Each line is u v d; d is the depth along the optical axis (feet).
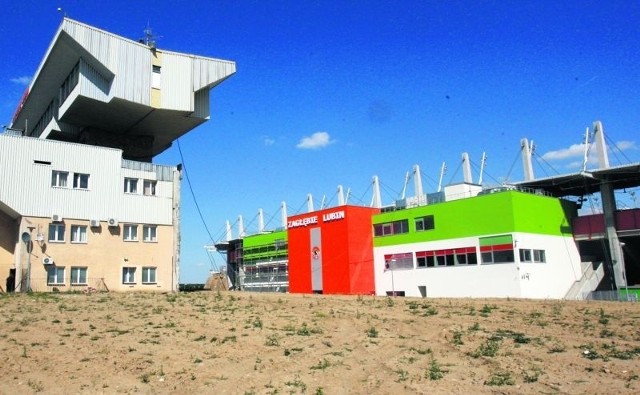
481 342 50.78
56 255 123.65
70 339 52.65
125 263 134.62
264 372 40.42
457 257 138.62
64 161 128.57
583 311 75.46
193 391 35.76
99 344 50.34
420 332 57.67
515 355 44.55
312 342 51.98
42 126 183.11
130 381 38.01
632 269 160.86
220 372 40.50
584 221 149.18
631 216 139.54
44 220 123.03
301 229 175.32
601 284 150.00
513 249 126.82
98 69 140.26
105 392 35.40
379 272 159.12
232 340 52.80
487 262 131.64
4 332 55.83
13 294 103.04
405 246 152.76
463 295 135.54
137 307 81.46
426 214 148.15
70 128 161.99
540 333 55.62
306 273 170.60
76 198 129.08
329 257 162.91
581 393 33.14
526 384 35.50
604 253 161.17
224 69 161.17
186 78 152.66
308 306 85.40
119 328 59.77
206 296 108.06
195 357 45.34
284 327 61.31
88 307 80.02
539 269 131.75
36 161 124.16
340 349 48.73
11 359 43.62
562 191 164.25
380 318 69.00
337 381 37.70
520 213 130.31
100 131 163.53
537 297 128.36
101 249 131.23
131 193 139.54
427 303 90.84
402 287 151.53
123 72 140.97
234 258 291.99
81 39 132.57
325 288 162.91
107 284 130.62
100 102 141.69
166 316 70.38
